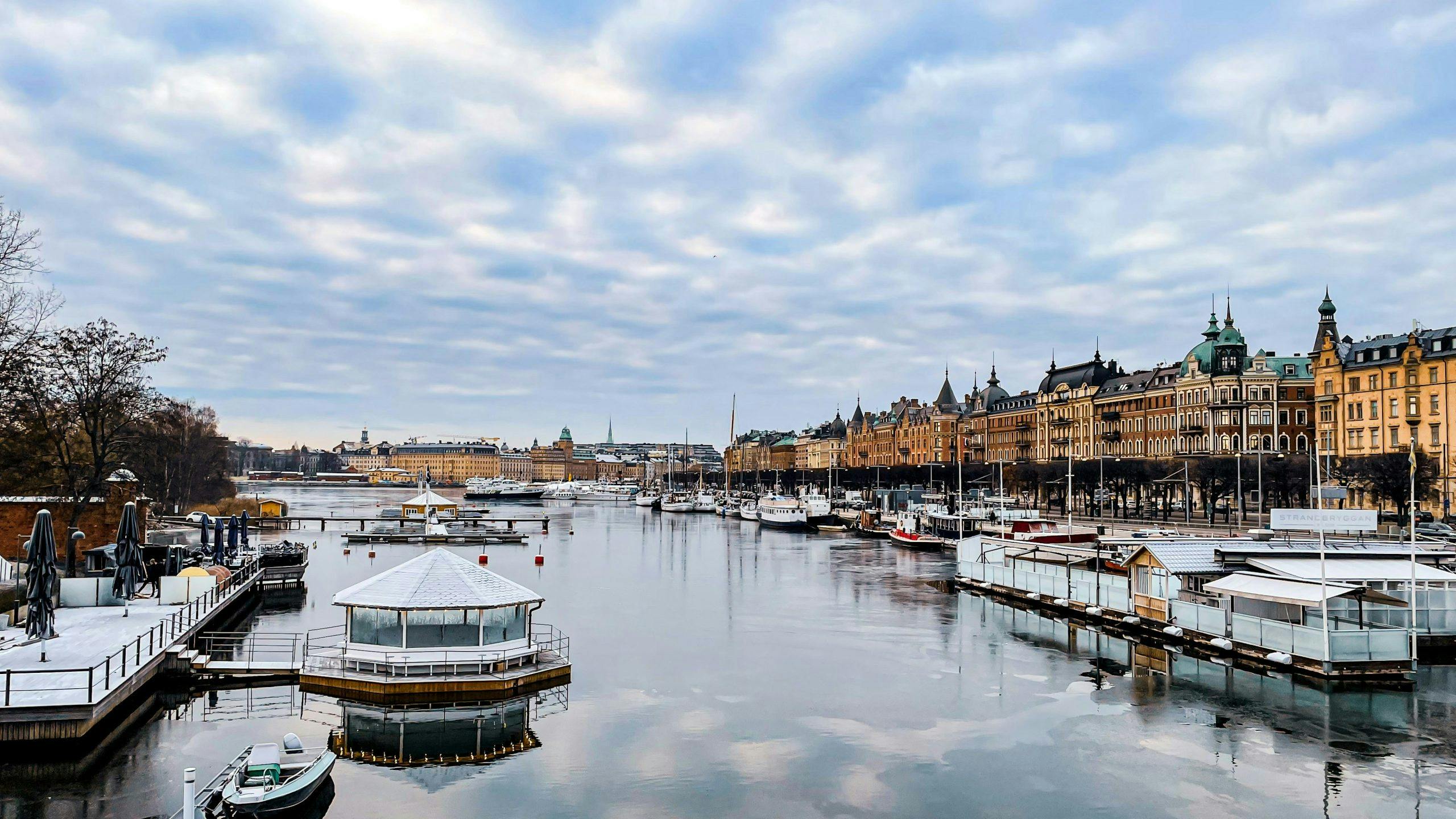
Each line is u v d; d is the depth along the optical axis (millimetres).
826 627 61812
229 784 28922
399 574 46219
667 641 56844
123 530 56031
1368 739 36875
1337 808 30375
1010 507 160000
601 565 102188
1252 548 57188
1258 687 44844
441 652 43562
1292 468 125688
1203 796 31484
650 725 38969
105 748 34688
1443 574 51375
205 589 60594
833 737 37750
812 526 165000
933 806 30734
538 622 63781
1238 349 175750
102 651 43469
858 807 30625
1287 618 51875
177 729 37188
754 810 30312
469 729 38031
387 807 29938
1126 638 57656
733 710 41406
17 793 30078
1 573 67625
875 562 105188
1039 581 71125
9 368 63750
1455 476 115000
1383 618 50125
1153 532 101562
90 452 92125
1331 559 55656
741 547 127188
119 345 83000
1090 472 155375
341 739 36406
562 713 40469
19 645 44688
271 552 90500
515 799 30906
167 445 124500
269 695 42156
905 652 53562
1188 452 179375
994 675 48000
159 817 28188
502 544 131750
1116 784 32594
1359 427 142375
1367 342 146750
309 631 54844
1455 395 127938
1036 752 35812
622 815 29734
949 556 113438
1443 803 30719
